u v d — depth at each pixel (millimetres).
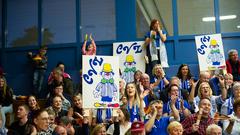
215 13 11609
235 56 10383
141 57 11117
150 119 7516
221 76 8930
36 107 8734
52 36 12453
